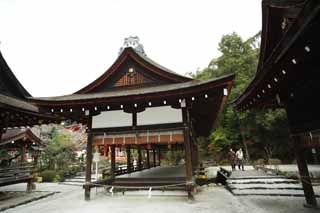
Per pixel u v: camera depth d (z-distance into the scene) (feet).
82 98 26.81
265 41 20.57
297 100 19.29
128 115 28.86
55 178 57.47
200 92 24.07
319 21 9.46
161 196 28.60
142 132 27.55
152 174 40.55
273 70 15.21
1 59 36.47
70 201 28.09
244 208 21.57
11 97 38.63
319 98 15.35
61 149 71.31
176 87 25.95
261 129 84.74
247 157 84.64
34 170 39.40
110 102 26.89
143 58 31.63
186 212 20.43
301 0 14.62
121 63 32.55
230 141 90.99
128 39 37.09
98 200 27.61
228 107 88.69
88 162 28.68
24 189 41.60
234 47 103.65
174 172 45.34
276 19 19.29
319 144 16.06
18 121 35.53
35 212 22.80
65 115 32.81
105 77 32.68
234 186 33.65
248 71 94.02
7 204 26.43
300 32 10.47
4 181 31.71
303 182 20.54
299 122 19.13
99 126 29.37
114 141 28.14
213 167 78.69
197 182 38.27
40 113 32.55
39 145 55.06
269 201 24.64
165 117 27.35
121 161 95.30
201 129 53.52
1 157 45.98
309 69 15.57
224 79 21.67
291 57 13.21
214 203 24.09
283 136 81.97
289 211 19.70
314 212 18.98
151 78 31.63
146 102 27.27
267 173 43.57
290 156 80.89
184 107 26.53
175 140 26.09
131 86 32.07
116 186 28.48
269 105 24.41
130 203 25.03
